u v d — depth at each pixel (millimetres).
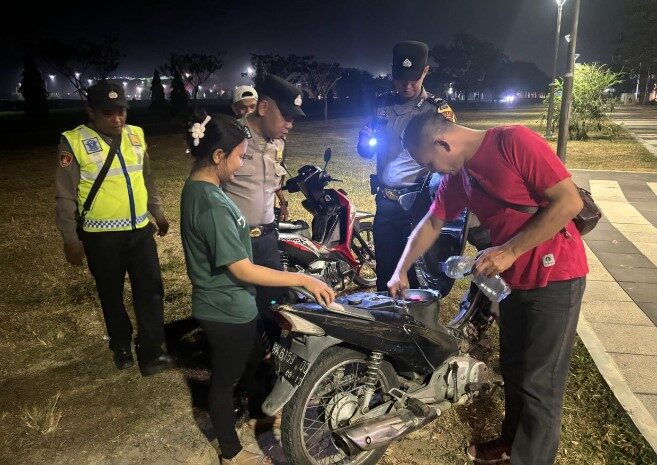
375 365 2795
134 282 3783
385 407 2859
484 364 3104
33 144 21641
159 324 3863
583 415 3260
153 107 43438
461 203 2881
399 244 4281
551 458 2648
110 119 3510
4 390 3713
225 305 2670
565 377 2627
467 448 3016
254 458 2910
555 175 2285
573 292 2523
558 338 2555
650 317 4625
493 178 2408
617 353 3998
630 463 2863
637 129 23109
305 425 3139
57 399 3582
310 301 3000
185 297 5203
